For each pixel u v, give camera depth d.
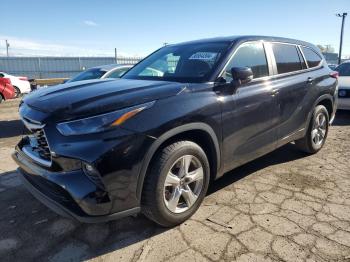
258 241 2.76
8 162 5.02
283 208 3.32
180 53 4.00
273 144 4.05
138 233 2.94
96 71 7.86
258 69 3.85
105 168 2.45
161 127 2.68
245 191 3.74
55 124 2.56
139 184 2.65
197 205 3.17
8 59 27.50
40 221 3.19
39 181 2.83
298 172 4.30
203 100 3.04
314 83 4.66
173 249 2.69
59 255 2.67
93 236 2.92
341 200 3.49
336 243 2.72
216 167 3.31
